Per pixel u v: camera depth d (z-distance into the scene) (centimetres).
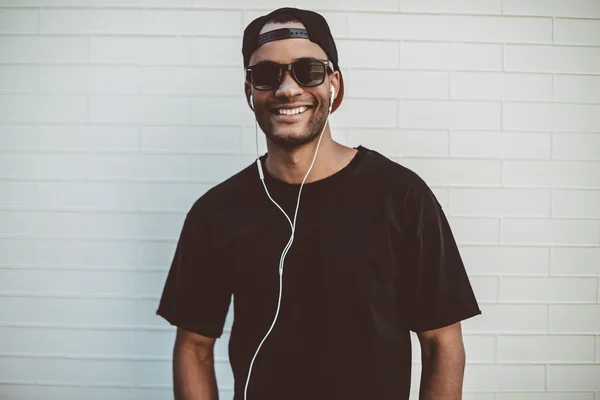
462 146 239
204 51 239
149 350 245
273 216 165
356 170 166
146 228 243
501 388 241
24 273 244
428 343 165
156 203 243
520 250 240
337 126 239
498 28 237
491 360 241
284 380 159
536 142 239
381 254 158
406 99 238
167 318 186
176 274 183
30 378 245
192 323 178
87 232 243
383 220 159
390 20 237
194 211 179
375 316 157
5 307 245
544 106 239
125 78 240
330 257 158
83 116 242
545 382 241
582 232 239
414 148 239
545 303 240
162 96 240
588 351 241
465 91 238
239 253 166
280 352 159
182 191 242
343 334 156
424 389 162
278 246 162
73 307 244
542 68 238
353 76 238
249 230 166
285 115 159
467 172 239
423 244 160
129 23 239
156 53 240
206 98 240
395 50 237
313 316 158
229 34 238
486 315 240
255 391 163
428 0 237
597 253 240
